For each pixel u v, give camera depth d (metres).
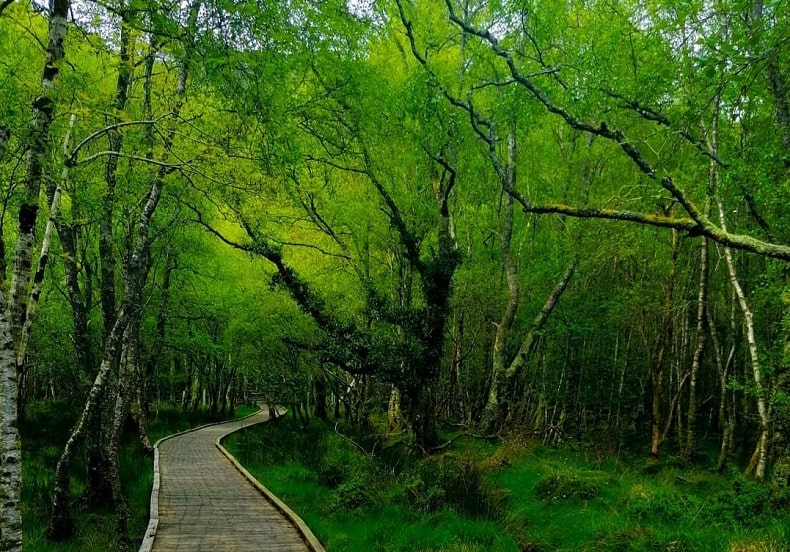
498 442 16.95
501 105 12.83
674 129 6.04
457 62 16.23
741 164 9.99
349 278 20.45
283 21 6.35
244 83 6.20
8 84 5.83
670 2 7.58
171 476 14.20
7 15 5.02
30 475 13.30
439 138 14.59
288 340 16.36
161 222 16.23
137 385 18.62
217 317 26.94
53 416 20.17
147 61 7.84
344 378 24.75
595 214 4.75
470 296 20.25
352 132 12.60
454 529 9.64
